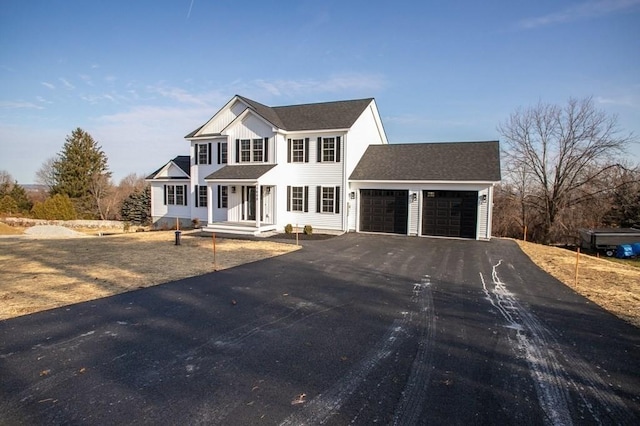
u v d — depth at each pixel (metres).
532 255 14.91
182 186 26.11
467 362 5.09
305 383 4.46
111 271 10.88
